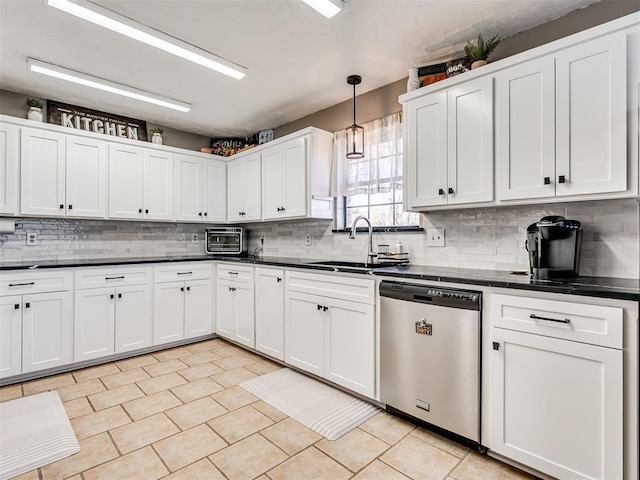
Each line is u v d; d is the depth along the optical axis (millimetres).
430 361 1968
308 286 2723
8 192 2906
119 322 3209
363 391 2318
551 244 1836
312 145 3285
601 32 1699
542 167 1892
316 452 1828
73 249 3543
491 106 2080
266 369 2982
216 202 4277
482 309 1792
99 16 2078
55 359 2861
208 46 2469
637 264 1840
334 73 2863
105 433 1998
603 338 1429
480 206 2209
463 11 2105
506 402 1692
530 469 1654
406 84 2941
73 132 3248
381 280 2232
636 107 1636
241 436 1972
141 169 3684
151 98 3270
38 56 2580
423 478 1634
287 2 2021
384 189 3023
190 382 2707
